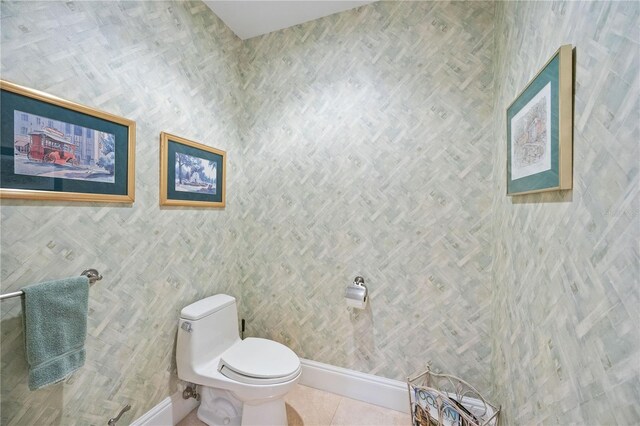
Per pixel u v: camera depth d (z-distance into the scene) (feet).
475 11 4.66
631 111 1.59
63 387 3.25
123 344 3.92
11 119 2.79
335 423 4.83
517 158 3.28
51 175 3.10
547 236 2.60
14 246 2.85
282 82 6.13
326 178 5.74
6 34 2.76
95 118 3.52
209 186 5.50
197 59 5.22
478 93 4.67
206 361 4.61
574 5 2.17
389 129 5.23
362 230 5.45
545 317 2.61
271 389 4.05
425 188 5.00
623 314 1.61
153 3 4.33
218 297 5.39
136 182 4.09
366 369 5.42
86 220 3.46
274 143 6.20
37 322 2.83
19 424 2.90
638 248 1.52
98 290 3.60
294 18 5.77
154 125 4.36
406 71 5.10
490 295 4.60
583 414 1.97
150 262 4.31
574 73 2.16
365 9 5.36
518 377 3.25
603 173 1.82
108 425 3.68
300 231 5.97
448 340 4.87
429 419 4.19
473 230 4.72
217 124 5.73
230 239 6.13
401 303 5.17
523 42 3.27
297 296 6.00
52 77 3.10
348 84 5.53
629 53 1.62
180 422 4.77
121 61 3.86
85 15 3.42
